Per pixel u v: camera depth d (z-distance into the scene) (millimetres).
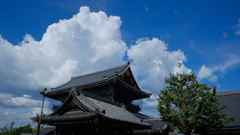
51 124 20359
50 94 39594
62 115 20062
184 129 22141
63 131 20109
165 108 22688
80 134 18766
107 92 34281
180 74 24297
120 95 36250
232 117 21391
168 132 29641
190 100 21812
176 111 21750
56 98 42031
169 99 23062
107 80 32875
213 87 22000
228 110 31922
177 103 22609
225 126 26078
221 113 22734
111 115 19625
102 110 18266
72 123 18828
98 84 34031
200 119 23141
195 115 20453
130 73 42000
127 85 35719
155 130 28969
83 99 20406
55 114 20703
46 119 20000
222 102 34906
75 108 20078
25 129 53594
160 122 31078
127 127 22344
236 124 26750
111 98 33344
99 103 22797
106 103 25359
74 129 19219
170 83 24500
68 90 37656
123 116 23141
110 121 18469
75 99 19469
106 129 19797
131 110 37375
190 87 22719
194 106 21078
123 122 20125
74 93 19938
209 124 21391
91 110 18016
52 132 25172
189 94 21891
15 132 52281
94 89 35594
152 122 31891
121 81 33719
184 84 23906
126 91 37969
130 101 39719
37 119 20891
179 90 22625
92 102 19938
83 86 35344
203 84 22141
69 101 20047
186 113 21984
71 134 19297
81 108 19047
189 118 20719
